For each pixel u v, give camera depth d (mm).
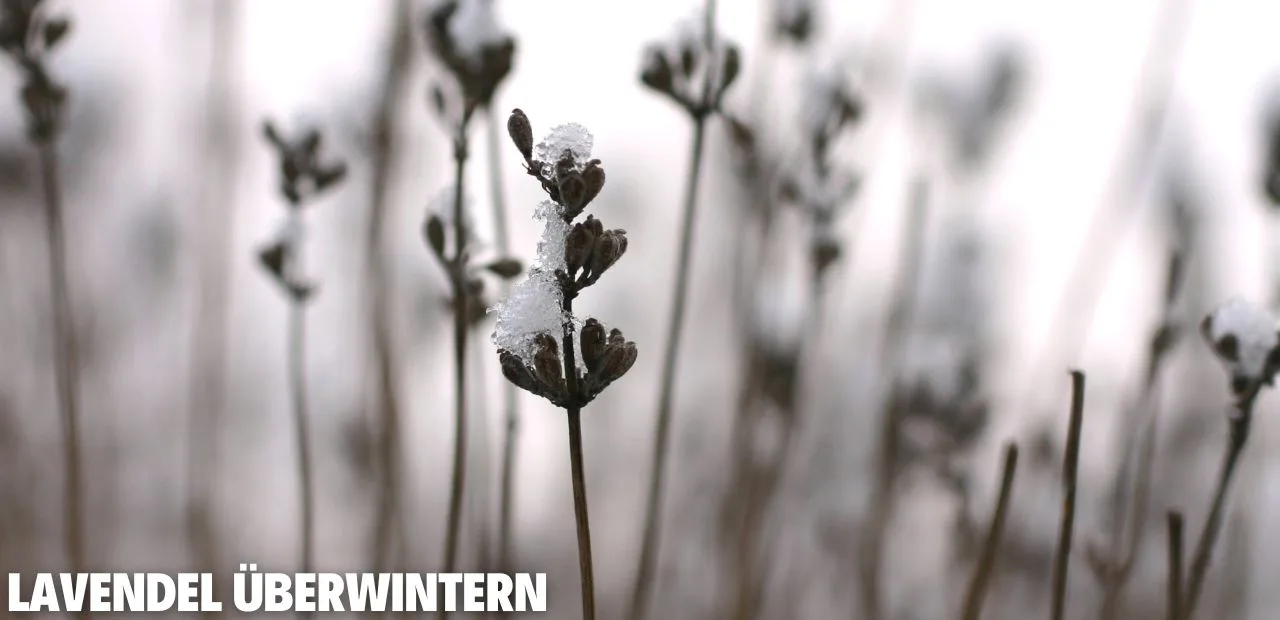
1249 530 729
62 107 510
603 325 397
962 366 598
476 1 471
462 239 446
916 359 609
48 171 504
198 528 696
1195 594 440
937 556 763
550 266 401
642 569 515
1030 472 625
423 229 446
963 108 777
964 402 592
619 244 397
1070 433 434
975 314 750
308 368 899
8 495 808
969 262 767
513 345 399
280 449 937
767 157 649
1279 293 546
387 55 642
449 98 491
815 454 784
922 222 635
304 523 491
